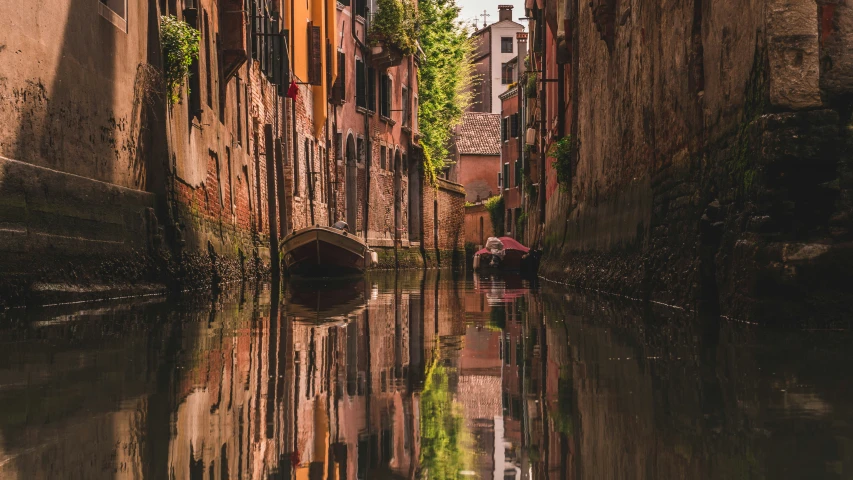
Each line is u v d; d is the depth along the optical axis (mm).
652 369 4570
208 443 2855
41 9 9094
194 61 15102
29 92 8805
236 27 18219
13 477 2408
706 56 8234
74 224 9672
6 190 8188
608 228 13422
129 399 3766
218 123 17312
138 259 11555
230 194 18562
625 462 2531
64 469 2502
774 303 6492
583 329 7035
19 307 8453
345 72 33781
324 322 8195
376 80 38281
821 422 3080
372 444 2828
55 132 9438
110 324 7379
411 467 2484
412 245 43562
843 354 4984
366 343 6270
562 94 22156
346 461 2572
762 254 6512
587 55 16375
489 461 2564
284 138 25984
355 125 35750
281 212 24125
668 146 9547
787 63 6473
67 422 3240
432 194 46375
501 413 3412
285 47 22484
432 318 8812
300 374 4586
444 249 49594
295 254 23344
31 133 8859
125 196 11242
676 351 5293
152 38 12867
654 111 10289
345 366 4938
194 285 13727
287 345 6062
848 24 6469
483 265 32594
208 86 16688
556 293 14000
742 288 6820
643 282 10156
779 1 6504
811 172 6488
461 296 13672
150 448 2785
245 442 2869
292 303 11391
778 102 6480
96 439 2930
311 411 3482
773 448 2672
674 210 9148
